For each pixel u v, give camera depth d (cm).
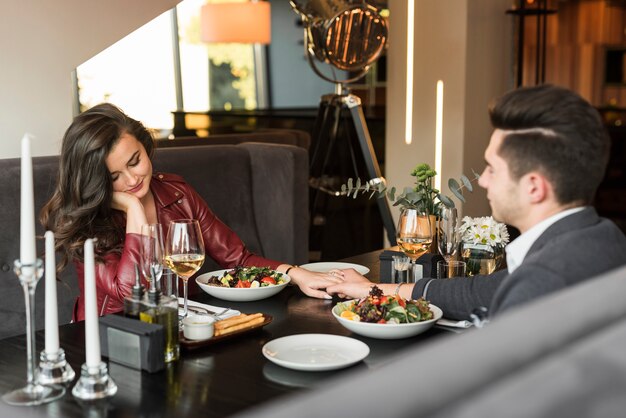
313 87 970
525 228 130
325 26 388
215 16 775
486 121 513
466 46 482
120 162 206
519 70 533
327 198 542
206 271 287
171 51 843
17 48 279
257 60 983
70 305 250
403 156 517
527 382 53
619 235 122
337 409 47
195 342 150
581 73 928
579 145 119
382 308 162
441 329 165
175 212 240
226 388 130
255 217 345
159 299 143
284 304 188
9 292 236
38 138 288
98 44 301
